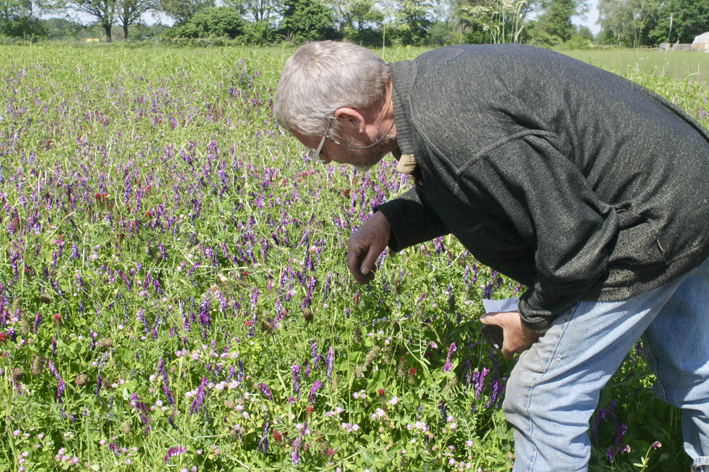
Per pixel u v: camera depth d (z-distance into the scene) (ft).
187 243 11.45
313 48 6.17
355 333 8.54
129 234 11.64
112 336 8.71
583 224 5.28
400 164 6.08
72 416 7.35
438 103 5.51
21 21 258.57
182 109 24.71
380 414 7.32
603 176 5.50
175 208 13.37
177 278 10.25
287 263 10.42
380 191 13.46
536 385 6.32
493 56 5.67
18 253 10.12
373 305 9.28
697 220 5.39
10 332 8.46
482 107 5.38
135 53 54.39
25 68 37.99
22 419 7.29
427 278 9.78
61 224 12.08
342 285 9.37
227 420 7.22
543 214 5.31
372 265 8.22
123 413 7.48
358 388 8.13
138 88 29.71
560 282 5.55
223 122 22.85
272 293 9.13
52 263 10.10
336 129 6.20
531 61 5.59
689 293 6.53
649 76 35.12
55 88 30.12
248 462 7.10
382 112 6.19
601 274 5.69
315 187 14.24
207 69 34.30
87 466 6.78
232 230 12.64
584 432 6.52
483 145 5.36
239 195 14.14
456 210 6.45
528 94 5.41
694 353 6.68
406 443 7.54
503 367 8.73
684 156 5.43
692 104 29.19
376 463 6.98
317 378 8.01
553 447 6.34
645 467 7.47
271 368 8.25
